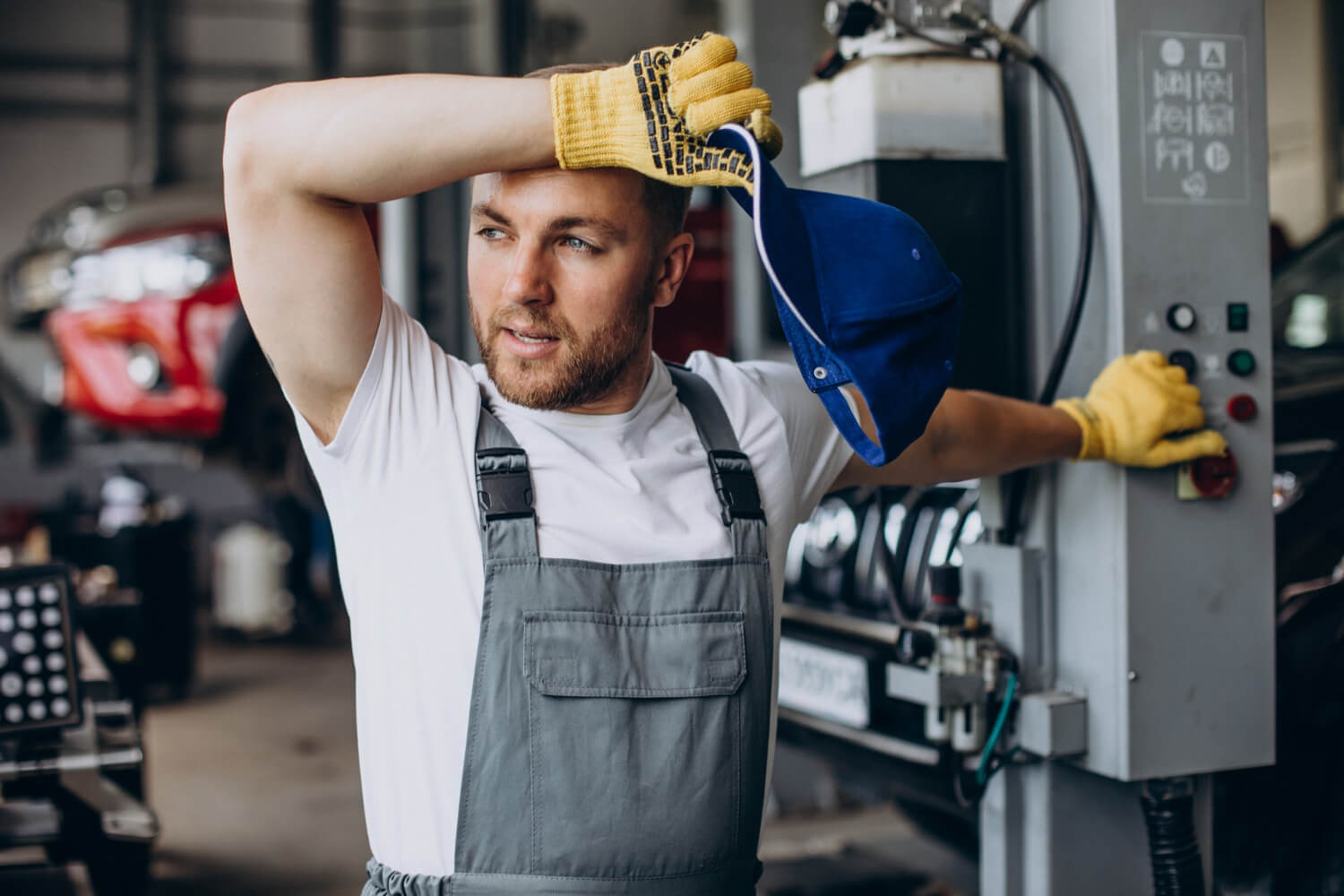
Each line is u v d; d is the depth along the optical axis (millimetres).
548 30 8266
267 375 4875
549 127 917
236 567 6352
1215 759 1552
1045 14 1593
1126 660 1498
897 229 962
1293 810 1922
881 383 924
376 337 1000
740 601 1027
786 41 3500
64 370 5012
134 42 8727
